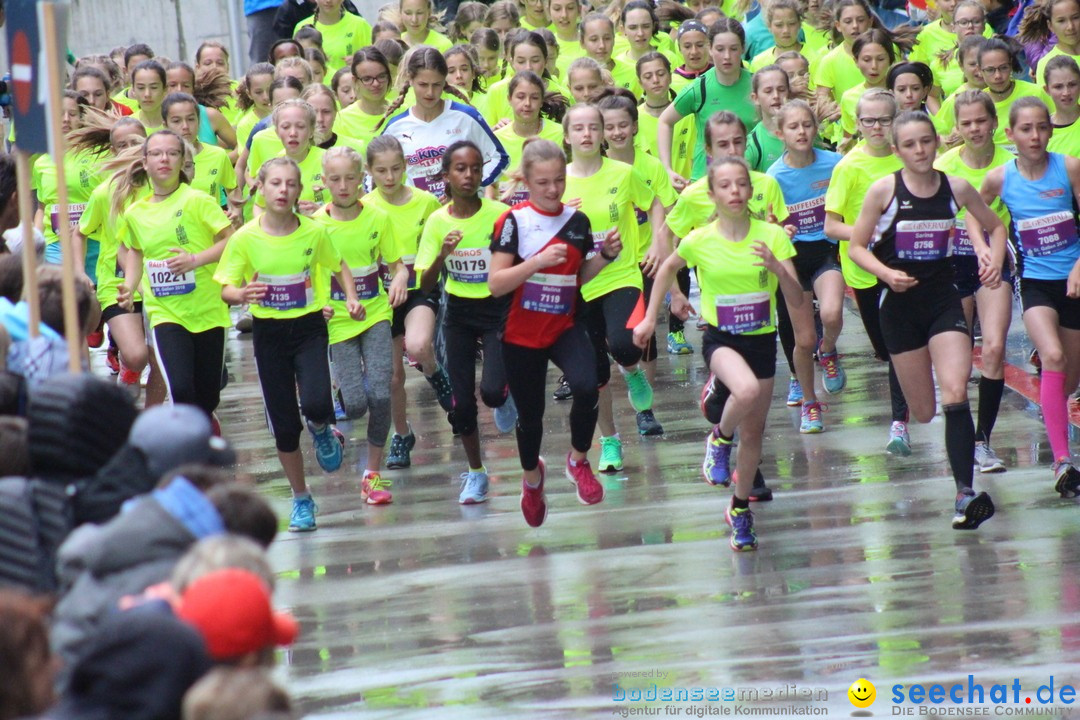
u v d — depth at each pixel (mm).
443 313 32969
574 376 25891
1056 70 34312
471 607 23812
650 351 41344
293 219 29219
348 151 31062
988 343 29844
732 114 32875
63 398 14617
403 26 52875
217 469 15070
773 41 53906
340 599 24797
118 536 13312
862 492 29500
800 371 34781
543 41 45125
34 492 14516
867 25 45531
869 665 19781
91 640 11320
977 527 26344
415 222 33469
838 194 32031
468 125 37219
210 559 12102
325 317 29469
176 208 31906
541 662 20797
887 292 27531
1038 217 28562
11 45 18500
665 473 32125
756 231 26266
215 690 10031
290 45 50750
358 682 20453
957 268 32250
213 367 32500
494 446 36156
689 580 24484
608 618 22719
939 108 43812
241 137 48281
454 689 19859
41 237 27359
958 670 19359
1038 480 29328
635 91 49531
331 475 34219
